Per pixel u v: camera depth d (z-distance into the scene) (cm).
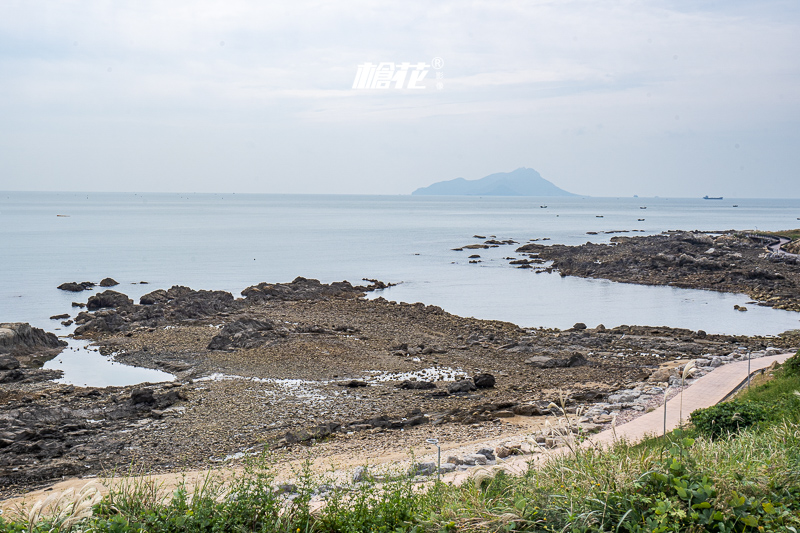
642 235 15962
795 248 10556
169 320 5603
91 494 993
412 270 9794
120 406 3189
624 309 6650
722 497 830
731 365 3416
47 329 5425
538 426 2770
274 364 4141
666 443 1500
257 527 997
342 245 13550
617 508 848
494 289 8056
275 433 2808
